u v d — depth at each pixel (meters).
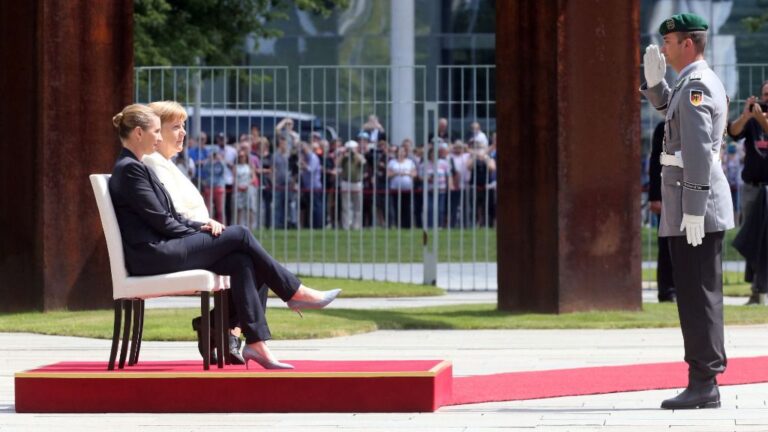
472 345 23.22
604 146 27.23
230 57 55.44
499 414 15.86
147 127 17.42
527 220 27.75
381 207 52.34
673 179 16.31
